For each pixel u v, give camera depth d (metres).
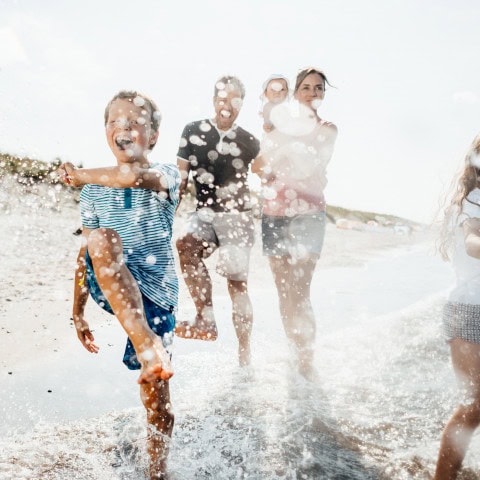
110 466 1.87
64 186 9.05
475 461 2.02
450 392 2.75
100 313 4.22
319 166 3.17
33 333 3.52
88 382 2.74
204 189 3.18
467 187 1.98
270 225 3.24
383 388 2.79
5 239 7.01
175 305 1.94
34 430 2.14
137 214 1.92
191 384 2.76
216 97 3.08
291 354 3.12
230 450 2.03
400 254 11.52
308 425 2.29
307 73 3.16
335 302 5.26
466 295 1.87
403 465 2.01
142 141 1.96
